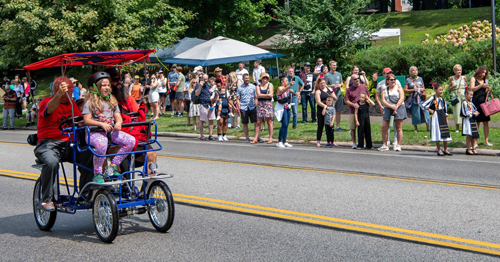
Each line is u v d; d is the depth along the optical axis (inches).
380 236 236.4
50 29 944.9
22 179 397.7
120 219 280.7
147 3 1099.9
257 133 608.7
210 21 1459.2
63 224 275.9
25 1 957.8
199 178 384.5
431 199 305.0
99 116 245.3
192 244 230.5
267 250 219.5
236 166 437.7
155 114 845.2
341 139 590.6
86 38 979.9
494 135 545.6
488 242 223.6
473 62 852.0
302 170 413.1
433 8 2401.6
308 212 280.4
